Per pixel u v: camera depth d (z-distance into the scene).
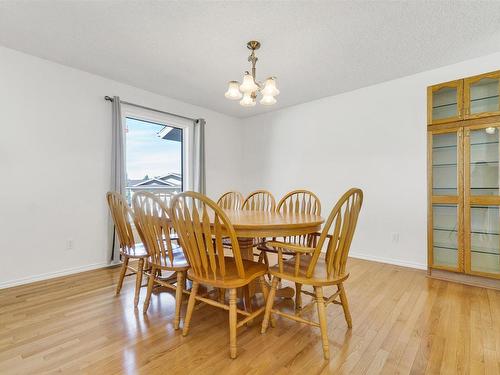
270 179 4.45
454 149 2.60
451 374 1.28
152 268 1.91
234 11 1.93
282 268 1.59
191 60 2.68
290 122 4.18
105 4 1.86
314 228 1.79
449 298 2.15
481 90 2.49
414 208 3.02
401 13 1.95
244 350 1.48
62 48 2.46
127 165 3.43
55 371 1.31
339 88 3.43
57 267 2.72
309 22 2.06
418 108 3.00
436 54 2.56
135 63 2.75
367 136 3.38
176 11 1.93
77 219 2.87
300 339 1.59
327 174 3.76
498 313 1.89
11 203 2.46
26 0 1.81
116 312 1.92
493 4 1.85
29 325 1.73
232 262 1.83
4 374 1.29
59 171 2.75
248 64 2.77
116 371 1.31
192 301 1.63
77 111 2.88
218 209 1.40
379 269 2.94
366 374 1.29
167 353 1.45
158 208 1.74
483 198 2.39
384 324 1.75
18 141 2.50
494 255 2.43
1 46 2.41
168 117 3.78
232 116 4.74
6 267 2.43
